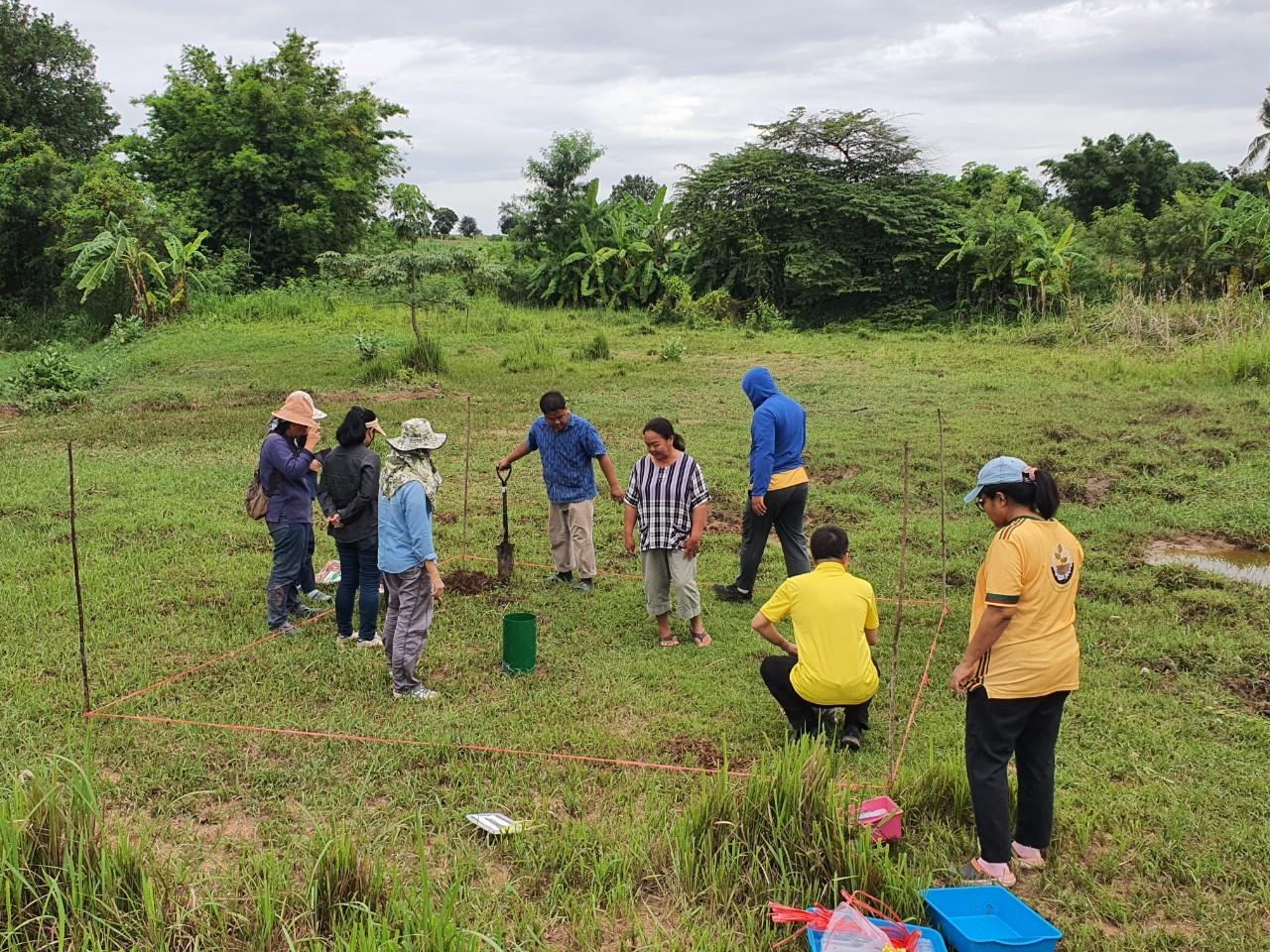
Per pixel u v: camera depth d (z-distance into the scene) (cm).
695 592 644
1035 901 384
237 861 401
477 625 681
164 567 794
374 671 597
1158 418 1303
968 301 2823
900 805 435
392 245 4006
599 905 381
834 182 2989
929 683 588
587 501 750
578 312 3173
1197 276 2594
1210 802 445
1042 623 381
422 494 544
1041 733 394
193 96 3544
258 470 652
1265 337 1691
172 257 2942
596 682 587
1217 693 563
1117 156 4025
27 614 681
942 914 350
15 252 3319
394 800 451
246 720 529
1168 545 862
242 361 2158
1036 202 3700
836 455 1165
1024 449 1158
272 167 3559
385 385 1802
